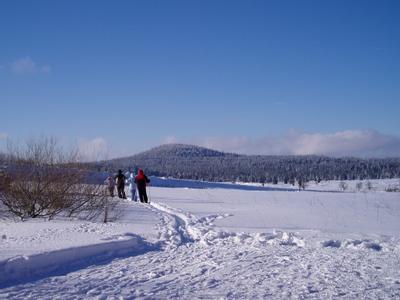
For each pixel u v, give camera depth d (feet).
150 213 68.28
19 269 27.48
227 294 23.77
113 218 58.54
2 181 57.47
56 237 38.06
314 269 30.50
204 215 66.44
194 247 40.04
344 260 33.73
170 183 222.07
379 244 39.78
